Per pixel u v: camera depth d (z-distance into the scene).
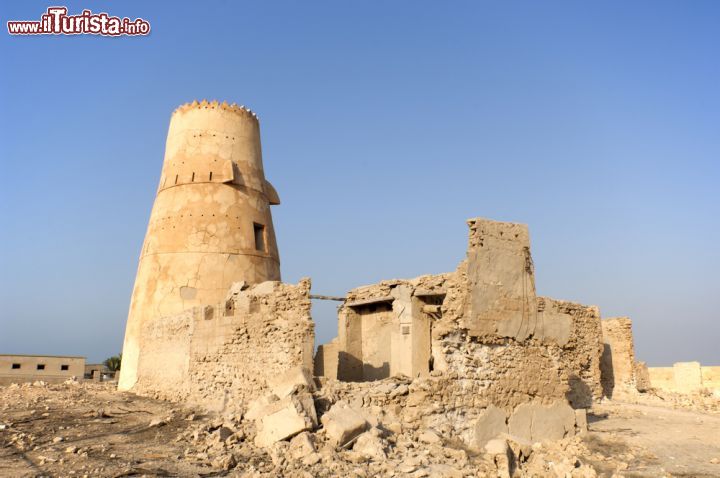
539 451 14.20
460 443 13.59
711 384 30.22
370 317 19.66
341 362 19.50
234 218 26.58
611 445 15.05
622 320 26.09
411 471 10.93
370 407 13.69
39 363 43.88
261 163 29.19
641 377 28.45
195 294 24.94
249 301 17.41
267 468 10.75
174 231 26.02
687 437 16.06
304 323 15.15
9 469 10.32
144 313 25.16
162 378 21.42
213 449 11.99
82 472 10.23
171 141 28.36
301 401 12.74
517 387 15.67
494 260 15.81
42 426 14.96
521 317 16.14
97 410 17.55
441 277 16.98
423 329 17.16
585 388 21.70
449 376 14.44
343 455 11.38
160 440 13.20
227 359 17.75
